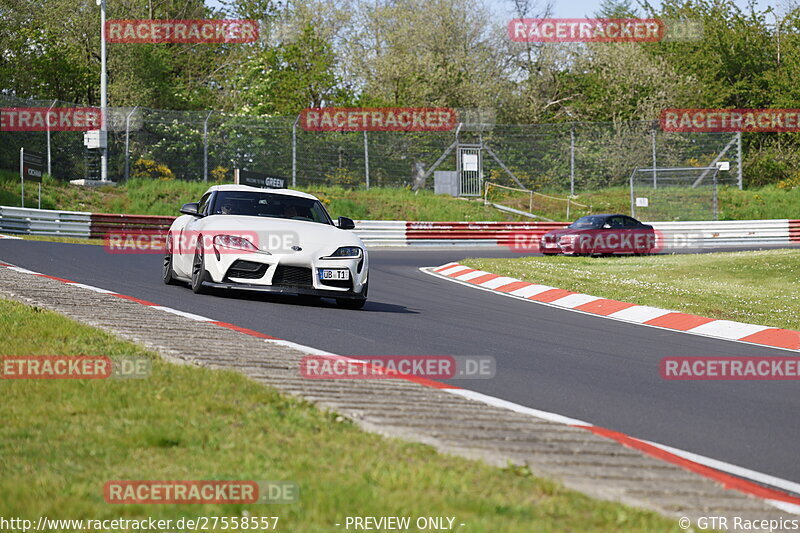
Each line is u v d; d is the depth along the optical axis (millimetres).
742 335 36062
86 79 127562
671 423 19219
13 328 21891
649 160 126125
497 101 158500
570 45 168875
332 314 32625
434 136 116000
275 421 15055
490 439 14836
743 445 17703
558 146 123562
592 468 13633
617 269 63625
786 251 74250
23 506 10938
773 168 150875
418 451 13773
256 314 30297
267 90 138000
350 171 111250
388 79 149500
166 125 102688
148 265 48375
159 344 21406
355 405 16609
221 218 34562
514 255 80125
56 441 13602
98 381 17203
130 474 12258
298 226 34562
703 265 65500
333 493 11477
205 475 12266
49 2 130375
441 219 106062
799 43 170000
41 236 71062
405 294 44781
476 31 162750
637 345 31297
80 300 27953
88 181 94875
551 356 27297
